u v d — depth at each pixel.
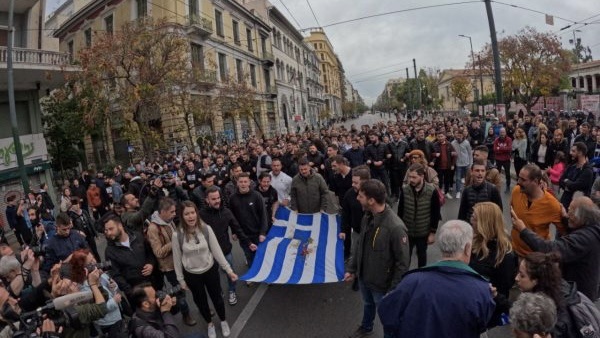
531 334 2.32
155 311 3.69
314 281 5.47
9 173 16.70
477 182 5.40
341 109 129.75
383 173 10.52
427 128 15.82
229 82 28.89
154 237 5.24
